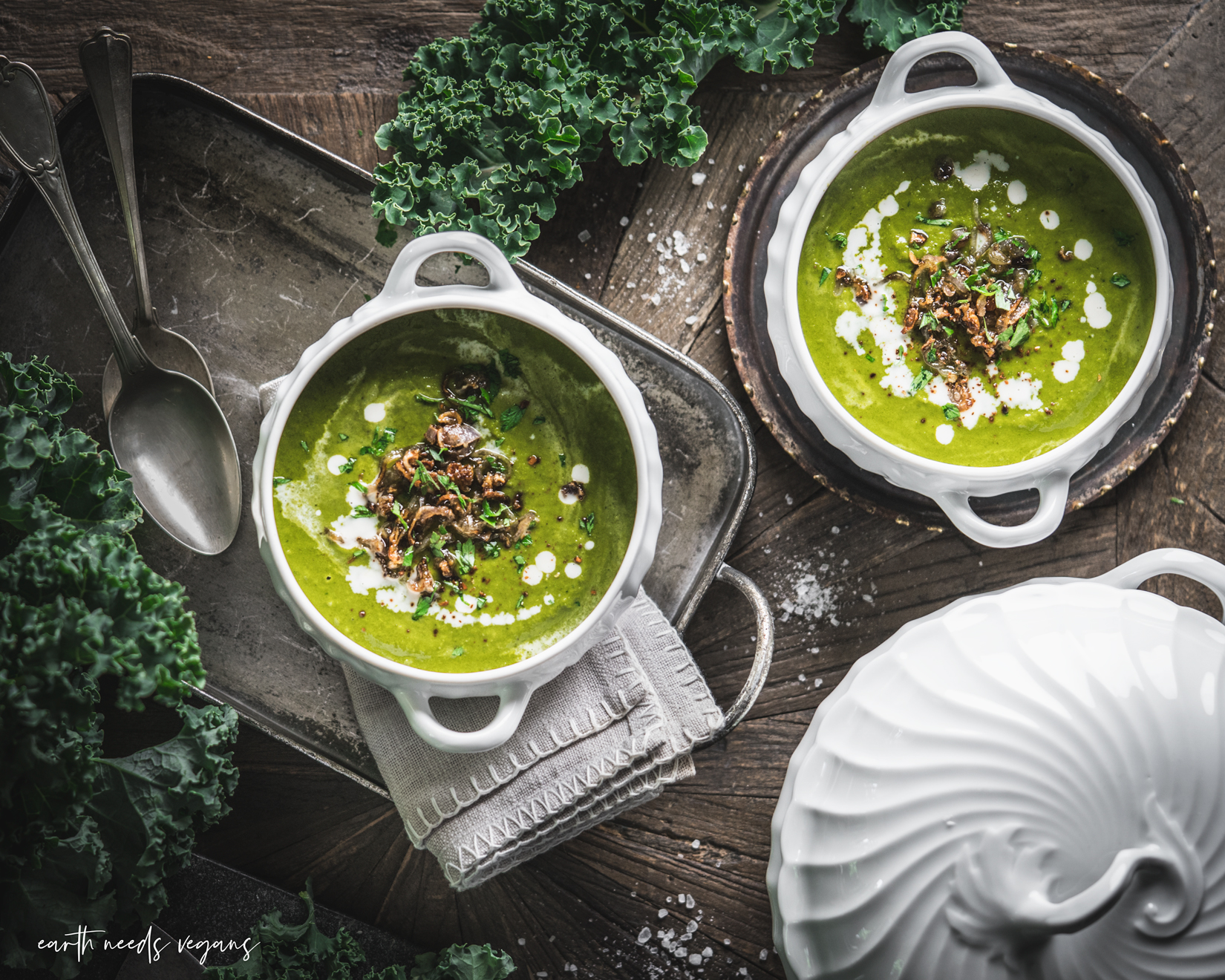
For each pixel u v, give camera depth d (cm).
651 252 64
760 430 64
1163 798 52
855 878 54
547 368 58
